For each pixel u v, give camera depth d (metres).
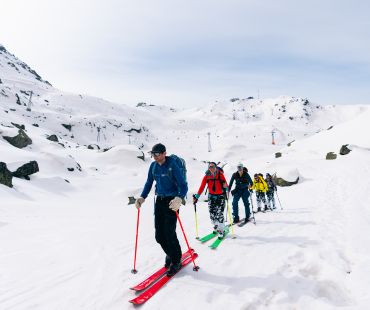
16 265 5.71
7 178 25.67
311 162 44.56
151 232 8.41
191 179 45.44
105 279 4.89
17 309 4.00
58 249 6.77
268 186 13.16
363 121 60.50
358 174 28.00
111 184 45.38
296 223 9.04
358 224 8.30
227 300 4.03
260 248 6.34
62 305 4.06
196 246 6.64
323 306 3.85
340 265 5.29
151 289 4.36
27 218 11.83
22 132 55.81
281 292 4.27
